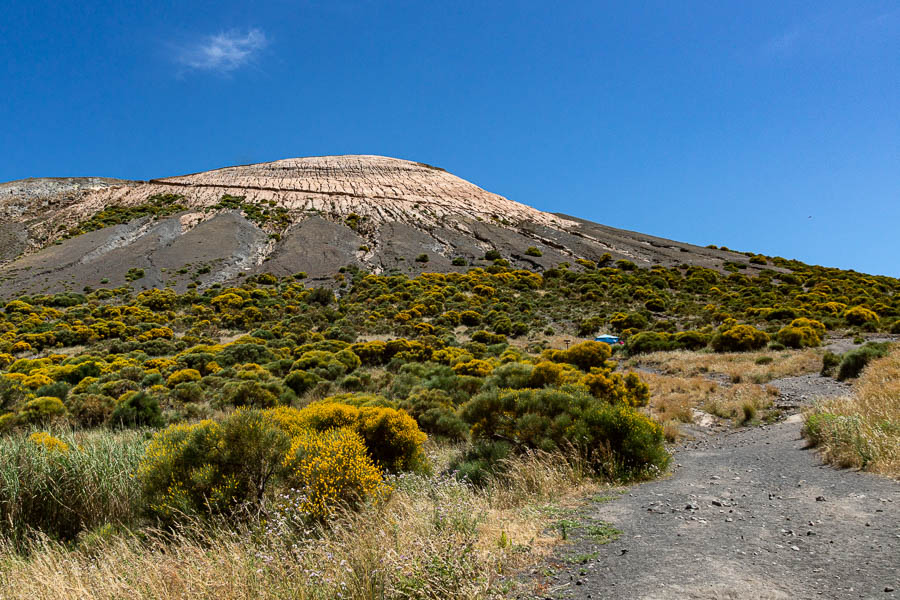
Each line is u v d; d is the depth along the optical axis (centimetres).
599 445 756
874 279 6166
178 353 3372
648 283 5688
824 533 412
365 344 2939
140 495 607
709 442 1052
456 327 4147
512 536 439
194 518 520
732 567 354
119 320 4409
